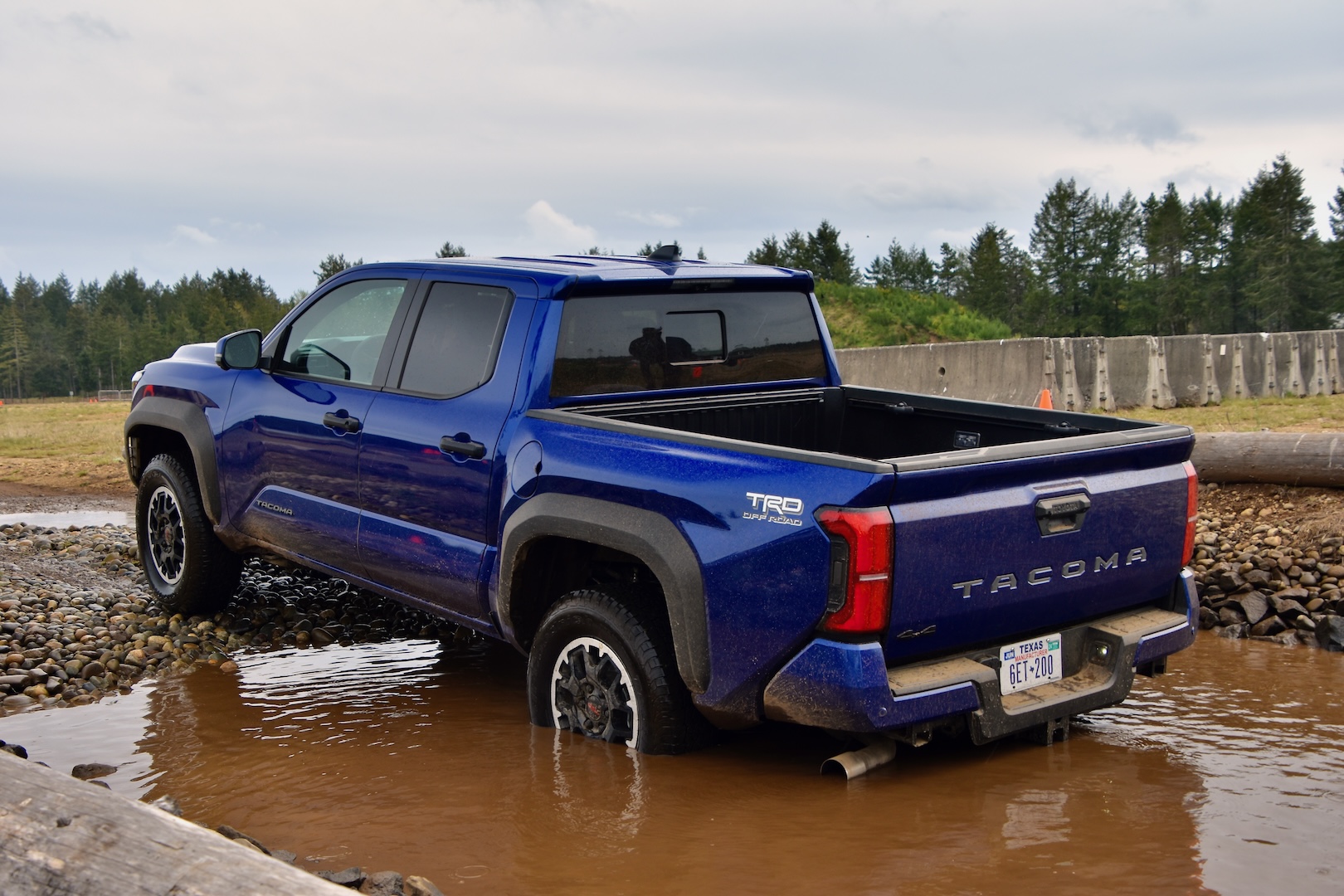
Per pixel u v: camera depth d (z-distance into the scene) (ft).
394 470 15.39
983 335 91.97
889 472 10.53
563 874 10.11
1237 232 380.58
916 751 13.29
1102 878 9.93
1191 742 13.69
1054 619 12.56
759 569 11.32
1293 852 10.45
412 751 13.55
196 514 19.26
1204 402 51.65
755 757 12.92
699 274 15.44
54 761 13.44
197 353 20.11
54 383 652.48
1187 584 13.87
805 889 9.75
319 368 17.21
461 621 15.16
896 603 10.83
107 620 19.72
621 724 13.17
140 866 7.27
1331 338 57.41
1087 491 12.32
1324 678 16.63
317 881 7.02
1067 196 375.66
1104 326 373.61
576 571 14.32
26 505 36.29
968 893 9.65
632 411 14.93
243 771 13.02
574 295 14.32
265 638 19.26
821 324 17.47
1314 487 24.80
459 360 14.98
